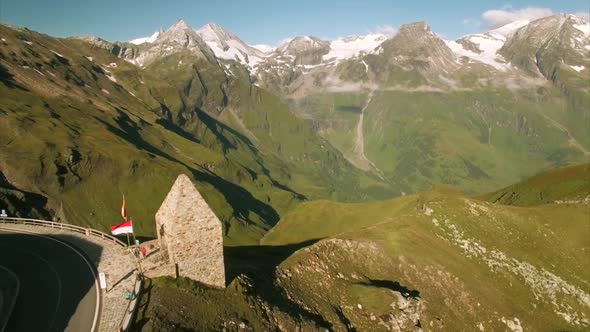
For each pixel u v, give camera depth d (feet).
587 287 261.65
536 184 488.44
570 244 290.97
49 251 157.17
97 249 158.71
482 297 229.25
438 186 459.73
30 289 128.57
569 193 435.53
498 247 276.41
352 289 190.70
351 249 224.12
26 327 109.70
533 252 278.05
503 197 518.78
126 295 121.19
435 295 219.20
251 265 182.50
